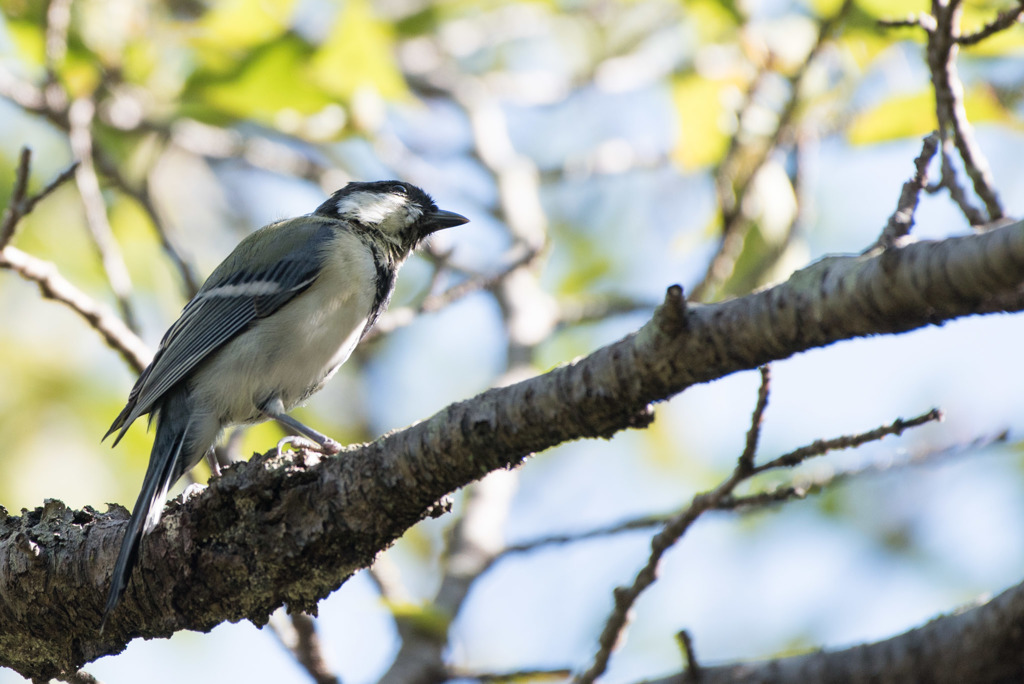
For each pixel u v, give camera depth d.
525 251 10.45
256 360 8.75
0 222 13.02
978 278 3.93
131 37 11.20
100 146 10.61
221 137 12.68
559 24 14.71
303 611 6.34
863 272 4.29
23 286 13.17
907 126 9.78
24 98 10.19
